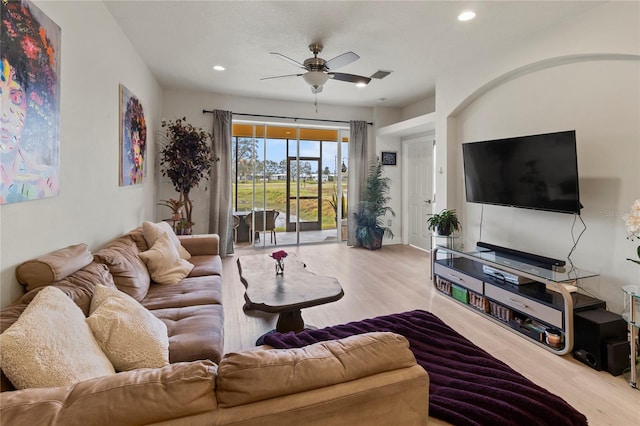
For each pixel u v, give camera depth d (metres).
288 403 0.81
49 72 1.72
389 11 2.68
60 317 1.17
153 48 3.41
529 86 3.18
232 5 2.61
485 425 1.21
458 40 3.20
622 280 2.52
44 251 1.72
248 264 3.06
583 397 1.86
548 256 3.08
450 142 4.12
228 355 0.89
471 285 3.10
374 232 5.85
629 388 1.94
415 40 3.20
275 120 5.62
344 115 6.07
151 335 1.40
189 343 1.60
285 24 2.90
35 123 1.59
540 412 1.28
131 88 3.29
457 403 1.30
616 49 2.44
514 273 2.70
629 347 2.09
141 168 3.69
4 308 1.39
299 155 6.11
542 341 2.43
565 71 2.86
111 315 1.37
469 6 2.61
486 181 3.39
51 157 1.75
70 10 1.99
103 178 2.56
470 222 3.99
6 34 1.37
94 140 2.38
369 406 0.88
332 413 0.84
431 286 3.81
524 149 2.95
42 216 1.70
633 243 2.45
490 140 3.32
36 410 0.69
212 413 0.77
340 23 2.89
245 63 3.86
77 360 1.09
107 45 2.63
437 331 2.06
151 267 2.53
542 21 2.81
